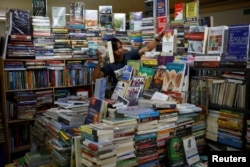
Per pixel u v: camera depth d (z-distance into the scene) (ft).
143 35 8.36
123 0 16.24
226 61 5.37
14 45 10.17
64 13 11.27
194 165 5.36
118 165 4.43
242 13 16.12
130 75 6.59
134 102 5.71
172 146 5.20
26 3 16.39
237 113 5.29
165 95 5.82
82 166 4.60
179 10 6.82
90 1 16.52
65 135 5.26
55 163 5.52
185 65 5.93
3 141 10.31
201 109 5.73
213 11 17.76
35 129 7.42
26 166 6.30
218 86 5.67
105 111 5.19
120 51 8.27
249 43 5.11
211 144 5.92
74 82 11.85
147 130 4.86
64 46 11.36
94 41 11.86
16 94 10.48
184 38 6.57
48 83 11.20
